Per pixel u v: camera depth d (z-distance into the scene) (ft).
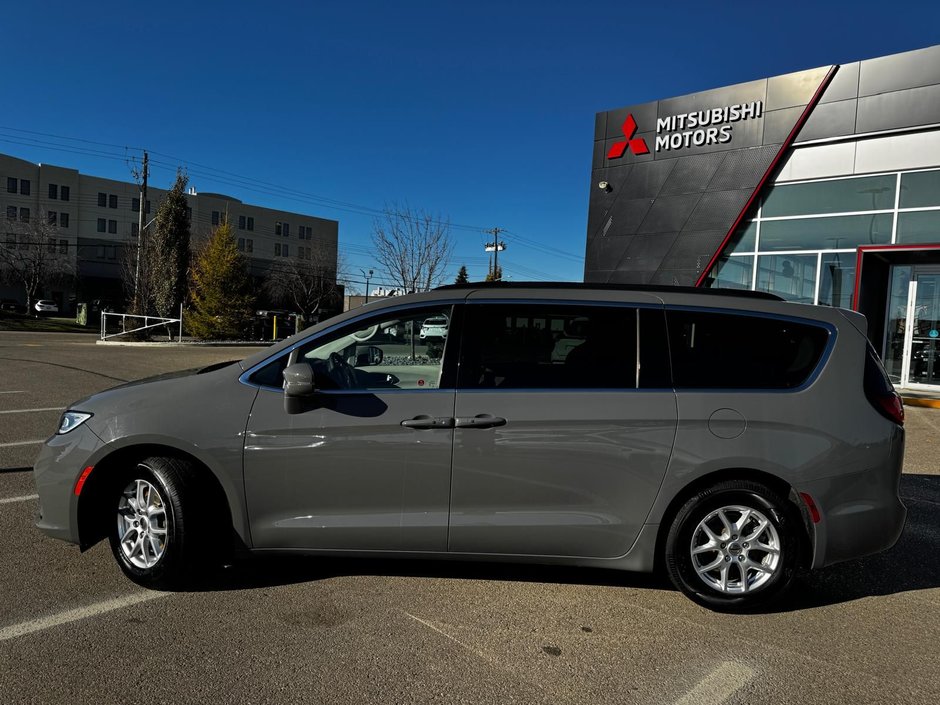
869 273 43.29
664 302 11.86
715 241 48.06
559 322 11.74
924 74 40.06
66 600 11.16
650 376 11.44
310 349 11.78
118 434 11.39
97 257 255.09
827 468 11.09
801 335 11.69
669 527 11.39
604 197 53.62
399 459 11.27
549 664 9.56
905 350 43.60
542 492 11.30
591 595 12.02
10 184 235.61
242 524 11.44
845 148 43.39
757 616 11.35
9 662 9.14
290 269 205.36
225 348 84.99
